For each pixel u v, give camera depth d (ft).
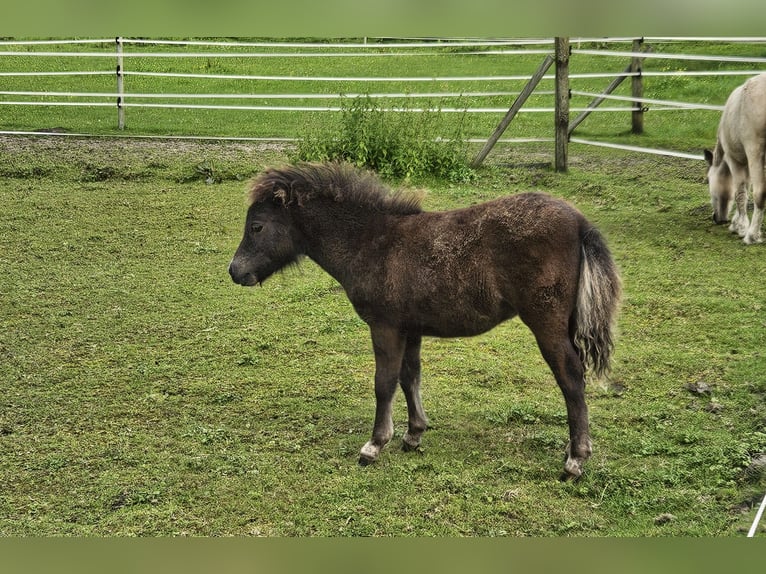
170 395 21.34
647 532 15.05
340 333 24.84
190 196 37.68
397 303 16.93
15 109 53.01
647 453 17.61
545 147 44.37
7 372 22.71
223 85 61.16
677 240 30.30
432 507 16.12
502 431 18.94
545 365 22.38
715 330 23.20
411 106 50.62
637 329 23.75
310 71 66.13
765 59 36.06
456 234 16.44
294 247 18.16
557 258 15.60
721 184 31.09
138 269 30.12
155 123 49.75
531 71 64.08
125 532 15.61
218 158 42.06
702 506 15.74
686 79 54.49
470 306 16.40
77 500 16.75
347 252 17.49
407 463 17.71
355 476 17.30
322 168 17.78
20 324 25.79
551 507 15.96
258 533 15.49
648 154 41.93
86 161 41.65
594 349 15.76
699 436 17.98
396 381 17.53
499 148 44.42
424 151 39.01
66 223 34.45
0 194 37.86
